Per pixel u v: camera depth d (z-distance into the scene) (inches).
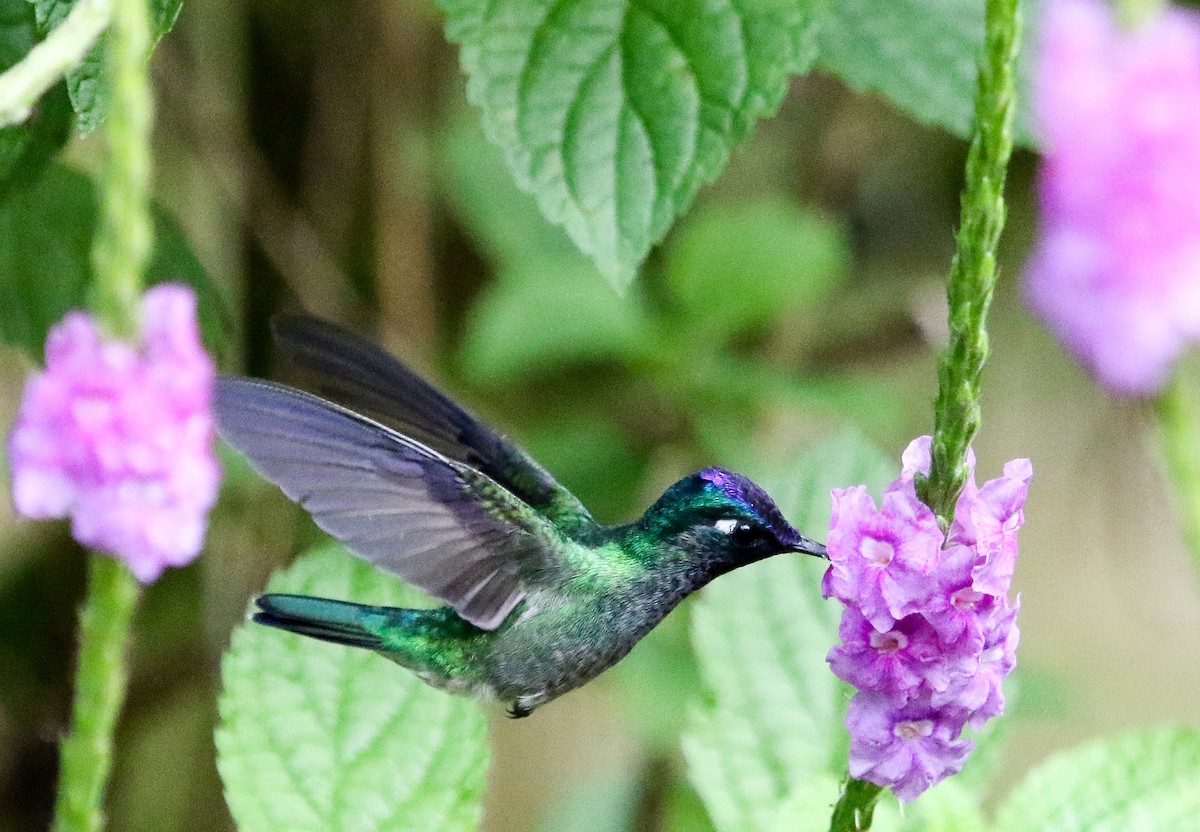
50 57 89.1
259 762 90.4
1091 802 90.5
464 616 90.9
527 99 90.4
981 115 88.5
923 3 92.1
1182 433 91.6
